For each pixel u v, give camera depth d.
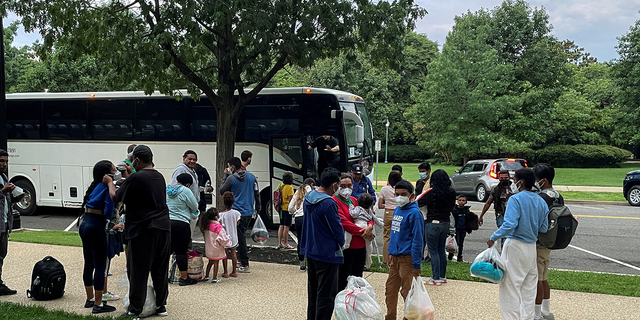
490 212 17.44
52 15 10.17
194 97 12.44
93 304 6.58
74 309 6.53
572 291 7.39
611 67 37.66
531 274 5.63
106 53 10.64
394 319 6.04
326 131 13.38
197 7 9.95
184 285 7.74
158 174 6.17
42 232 12.66
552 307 6.65
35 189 16.30
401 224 5.92
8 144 16.50
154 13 10.39
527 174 5.64
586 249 11.23
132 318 6.05
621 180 31.30
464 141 35.69
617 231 13.53
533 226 5.55
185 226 7.65
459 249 9.48
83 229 6.34
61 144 15.88
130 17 10.44
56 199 16.05
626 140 44.53
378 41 11.39
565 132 48.69
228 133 10.95
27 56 39.56
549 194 6.02
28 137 16.25
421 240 5.75
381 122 41.94
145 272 6.02
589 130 52.06
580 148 44.03
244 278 8.23
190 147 14.51
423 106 37.31
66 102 15.77
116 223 6.71
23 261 9.24
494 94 35.69
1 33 11.86
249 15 9.60
